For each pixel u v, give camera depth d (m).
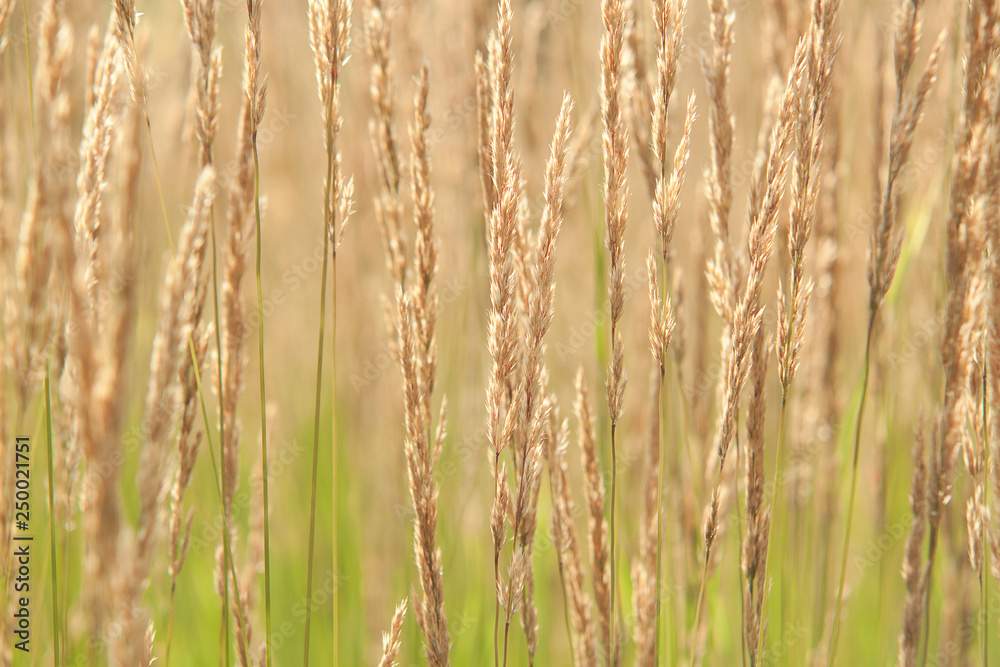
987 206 1.59
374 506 1.84
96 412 1.48
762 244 1.57
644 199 1.88
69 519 1.62
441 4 1.82
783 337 1.58
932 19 1.78
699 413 1.72
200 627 1.80
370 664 1.78
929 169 1.77
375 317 2.00
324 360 2.12
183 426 1.59
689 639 1.68
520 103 1.77
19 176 1.72
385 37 1.63
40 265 1.62
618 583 1.64
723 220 1.62
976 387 1.61
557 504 1.62
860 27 1.77
